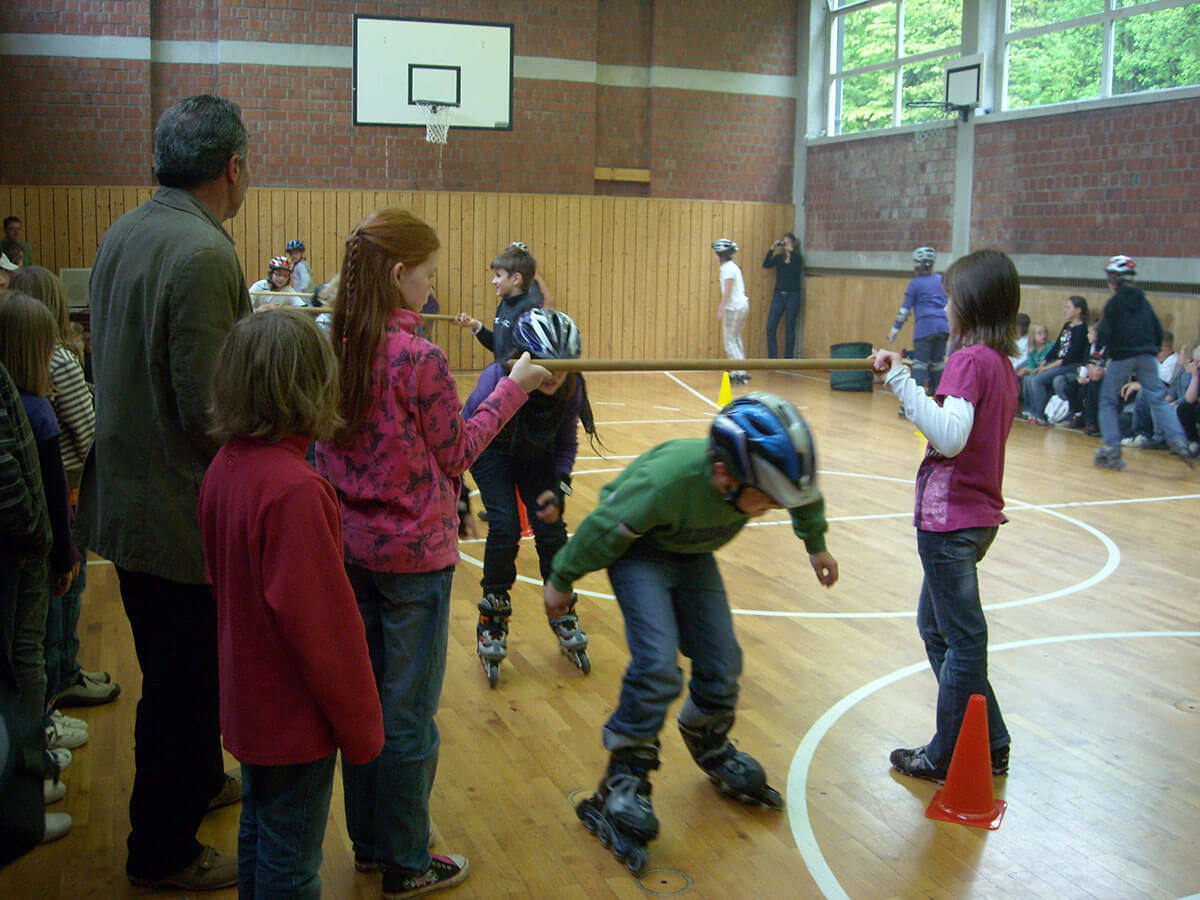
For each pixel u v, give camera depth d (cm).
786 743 385
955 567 337
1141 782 360
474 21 1478
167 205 267
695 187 1661
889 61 1533
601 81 1605
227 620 220
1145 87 1178
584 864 305
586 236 1594
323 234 1480
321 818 231
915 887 295
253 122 1446
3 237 1340
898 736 392
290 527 208
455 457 269
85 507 281
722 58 1648
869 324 1552
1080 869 306
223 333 257
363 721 218
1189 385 1001
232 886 289
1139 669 463
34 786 196
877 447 1016
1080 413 1126
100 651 463
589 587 586
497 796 345
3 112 1359
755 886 295
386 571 265
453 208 1526
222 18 1416
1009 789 353
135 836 281
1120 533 705
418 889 286
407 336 264
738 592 566
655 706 302
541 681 444
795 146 1703
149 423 263
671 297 1655
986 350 331
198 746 277
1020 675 454
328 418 220
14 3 1348
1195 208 1122
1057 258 1281
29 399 298
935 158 1446
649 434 1053
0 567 265
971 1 1375
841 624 516
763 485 269
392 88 1456
